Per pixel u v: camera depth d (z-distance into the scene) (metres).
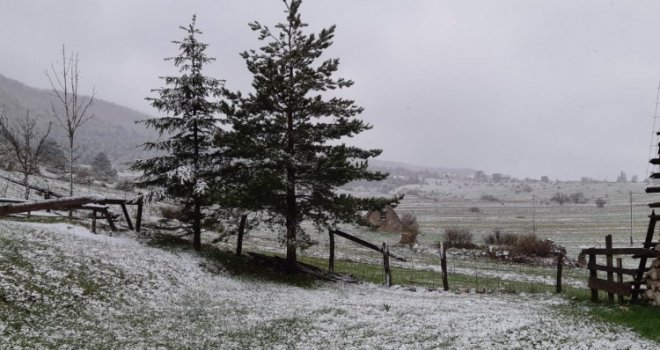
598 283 16.77
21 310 10.17
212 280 17.48
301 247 20.06
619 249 16.08
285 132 21.00
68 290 12.12
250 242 38.03
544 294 20.27
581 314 14.90
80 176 66.25
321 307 14.88
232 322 12.14
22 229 16.36
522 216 113.62
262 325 12.08
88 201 13.24
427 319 13.68
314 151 21.59
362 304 15.92
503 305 17.11
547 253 39.19
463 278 27.64
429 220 102.12
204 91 20.56
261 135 20.83
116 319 11.16
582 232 70.44
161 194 20.09
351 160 21.55
